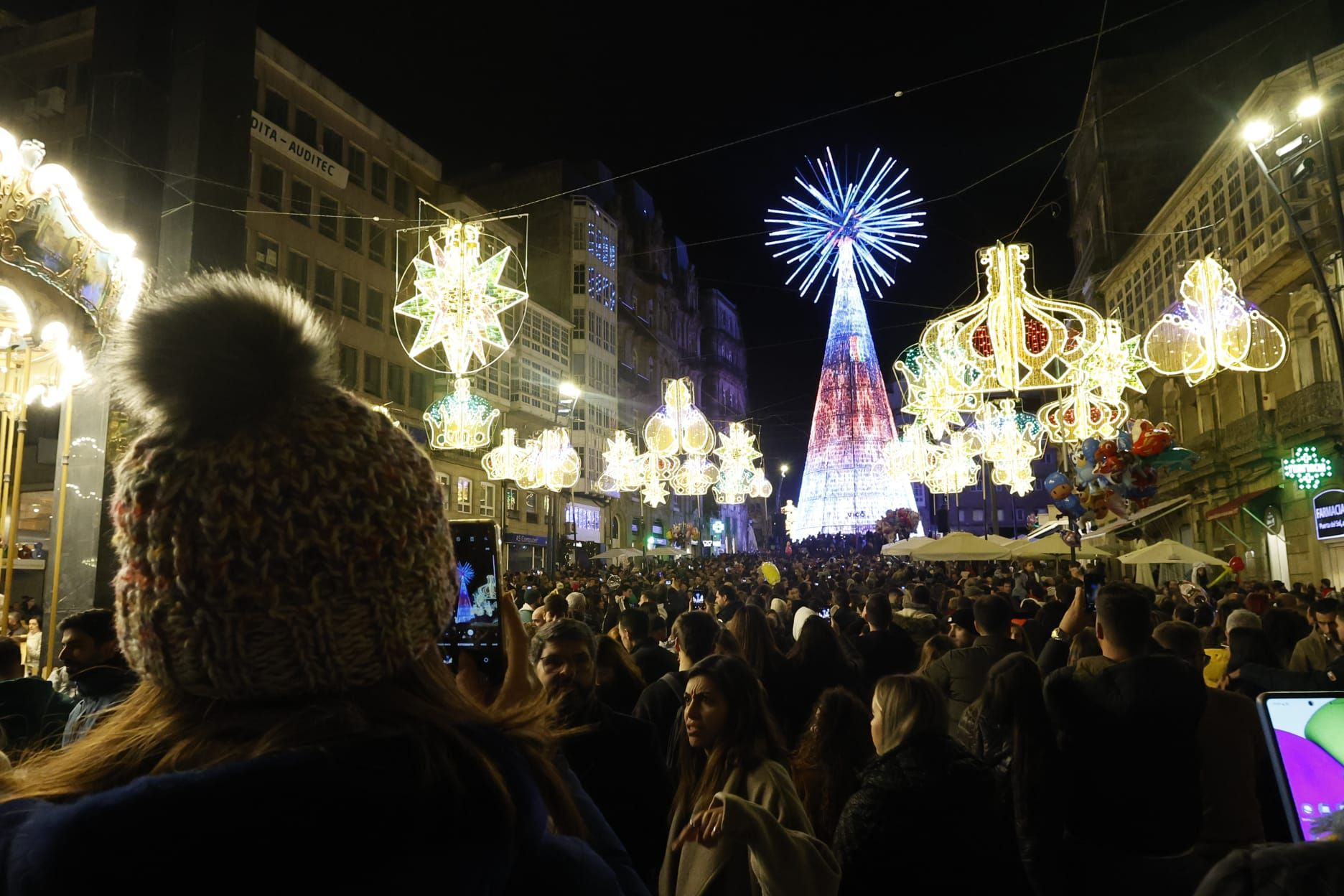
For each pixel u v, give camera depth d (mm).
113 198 11352
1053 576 25359
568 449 32344
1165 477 34719
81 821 786
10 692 4871
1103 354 16359
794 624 9203
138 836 772
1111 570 31578
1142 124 41406
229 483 907
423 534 1035
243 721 943
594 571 39250
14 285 7898
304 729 904
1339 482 21938
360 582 943
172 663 940
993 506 29203
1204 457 30672
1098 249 44062
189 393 940
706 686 3498
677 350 84312
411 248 40719
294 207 33938
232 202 12148
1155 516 21547
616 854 1494
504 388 46344
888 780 3104
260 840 789
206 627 903
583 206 58156
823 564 42156
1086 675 3975
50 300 8242
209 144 11867
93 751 1020
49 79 32625
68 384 9609
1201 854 3963
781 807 3293
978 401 16266
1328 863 1169
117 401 1021
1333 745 2301
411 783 864
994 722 4500
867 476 58219
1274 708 2352
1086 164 45750
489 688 2238
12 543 9719
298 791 813
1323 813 2250
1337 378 22078
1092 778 3793
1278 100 22828
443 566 1085
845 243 56750
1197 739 3998
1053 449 69750
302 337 1010
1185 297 14883
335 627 932
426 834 863
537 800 1015
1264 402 26344
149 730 998
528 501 49500
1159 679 3787
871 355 60219
